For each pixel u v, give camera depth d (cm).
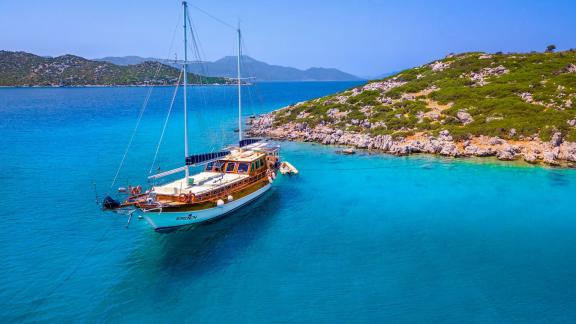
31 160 4866
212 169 3566
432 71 9031
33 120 9044
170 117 9744
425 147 5206
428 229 2867
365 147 5619
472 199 3472
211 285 2156
